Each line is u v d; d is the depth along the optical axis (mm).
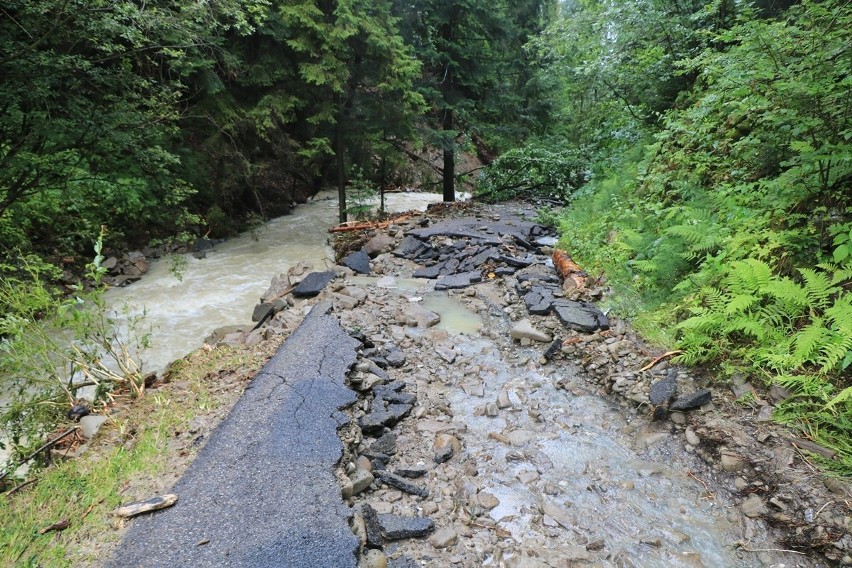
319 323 5215
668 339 4469
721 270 4434
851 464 2812
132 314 7512
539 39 11883
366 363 4422
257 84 11406
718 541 2701
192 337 6832
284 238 11750
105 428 3475
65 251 8750
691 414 3568
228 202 12359
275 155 13500
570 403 4121
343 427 3404
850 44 3965
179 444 3209
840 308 3359
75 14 6109
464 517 2900
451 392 4355
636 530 2799
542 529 2818
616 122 11359
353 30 10586
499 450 3551
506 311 6059
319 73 10570
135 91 8188
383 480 3135
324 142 11461
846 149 3791
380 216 12664
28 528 2533
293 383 3871
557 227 9852
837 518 2576
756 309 4027
